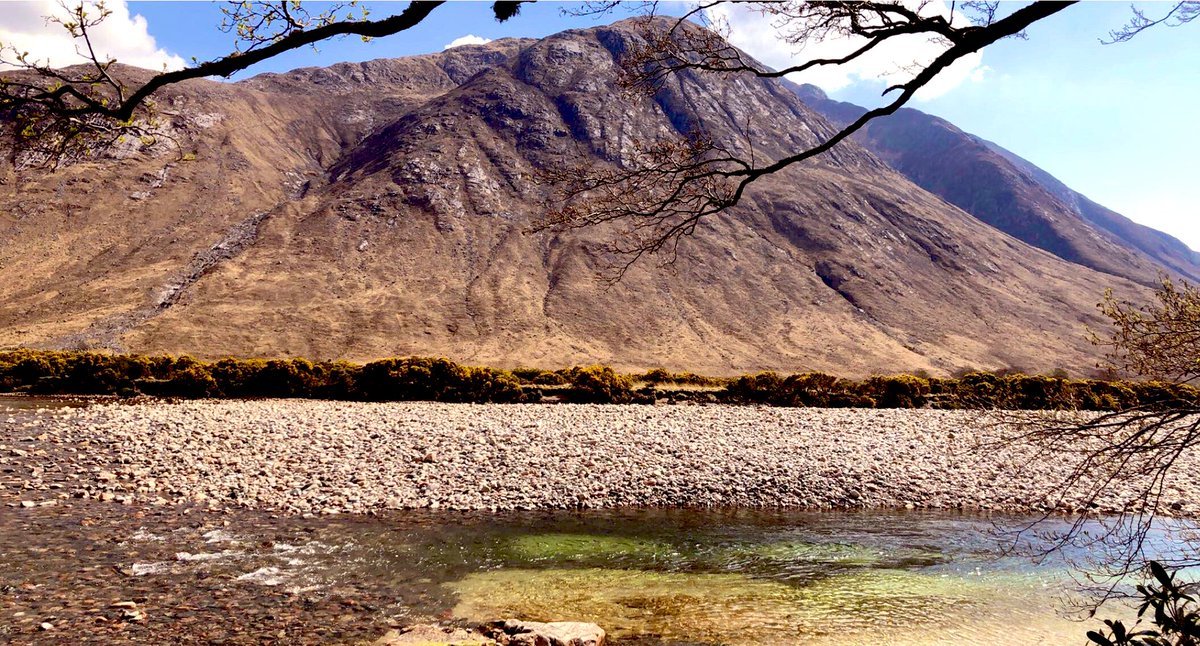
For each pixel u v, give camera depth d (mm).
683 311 119938
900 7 4652
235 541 10484
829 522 12961
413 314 107688
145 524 11070
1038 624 8414
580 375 28719
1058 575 10148
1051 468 17062
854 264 144875
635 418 22484
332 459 15398
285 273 116938
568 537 11461
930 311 137375
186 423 18688
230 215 135875
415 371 27703
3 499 11977
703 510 13578
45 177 132125
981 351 123250
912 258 158125
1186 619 4066
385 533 11250
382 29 3992
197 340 93188
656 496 14109
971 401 7211
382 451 16219
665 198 5609
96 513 11508
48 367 28266
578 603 8750
